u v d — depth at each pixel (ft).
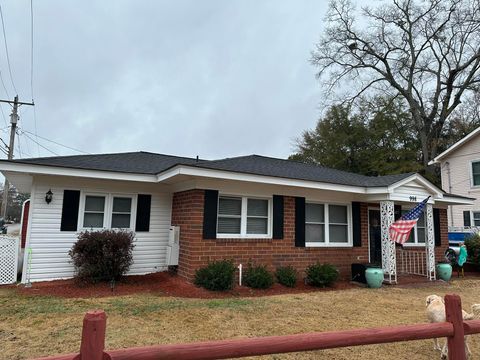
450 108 84.43
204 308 19.95
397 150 94.43
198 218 27.40
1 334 15.03
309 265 31.76
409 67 88.17
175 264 29.48
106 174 27.71
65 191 28.84
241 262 28.66
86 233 27.40
